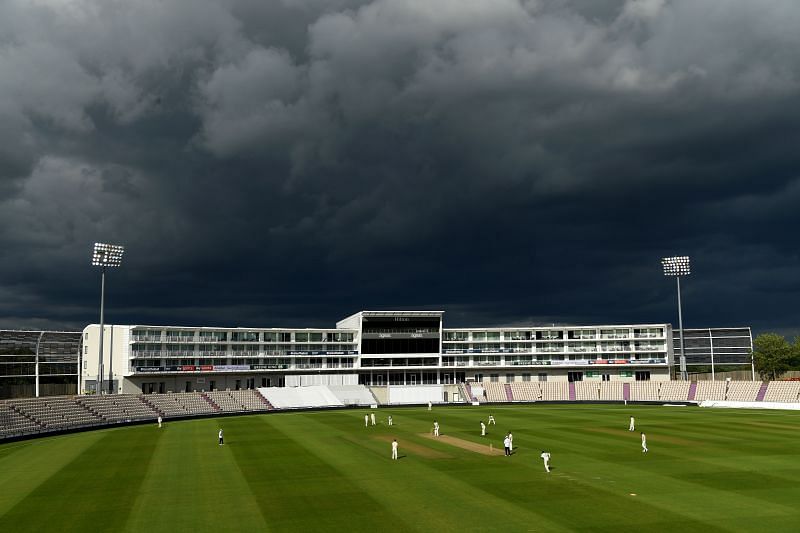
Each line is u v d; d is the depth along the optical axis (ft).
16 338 405.39
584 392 519.19
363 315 547.90
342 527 122.93
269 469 185.26
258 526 124.26
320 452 218.59
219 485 162.71
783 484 157.89
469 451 216.33
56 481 172.76
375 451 219.41
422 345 555.28
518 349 566.77
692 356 558.56
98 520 130.52
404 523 124.77
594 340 563.07
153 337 469.16
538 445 229.66
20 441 268.00
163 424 337.52
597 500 141.49
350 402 481.87
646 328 560.20
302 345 533.55
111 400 362.12
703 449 216.74
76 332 430.20
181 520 129.18
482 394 526.57
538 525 122.01
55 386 417.28
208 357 490.08
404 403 472.85
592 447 223.30
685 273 506.89
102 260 384.68
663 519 125.59
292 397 464.65
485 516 128.88
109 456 216.95
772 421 314.14
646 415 357.00
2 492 159.63
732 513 129.90
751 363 539.70
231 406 421.18
